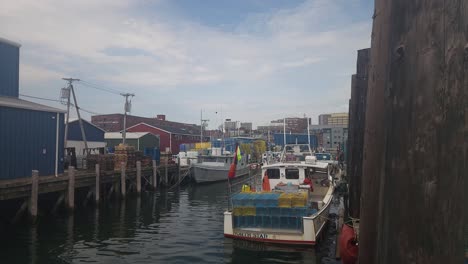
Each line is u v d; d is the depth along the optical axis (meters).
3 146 16.03
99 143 36.91
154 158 30.75
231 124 74.56
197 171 30.09
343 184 20.39
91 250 10.59
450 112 1.86
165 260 9.59
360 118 8.84
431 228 1.85
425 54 1.89
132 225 14.31
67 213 16.27
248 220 10.30
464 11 1.90
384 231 2.07
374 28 3.05
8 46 21.14
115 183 21.52
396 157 1.99
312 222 9.60
